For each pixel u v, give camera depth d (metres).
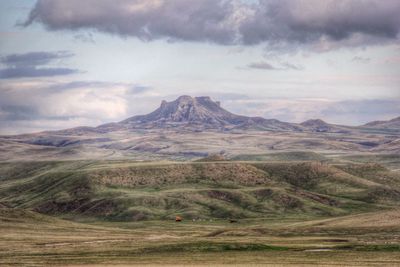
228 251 167.25
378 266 129.50
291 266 131.38
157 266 135.12
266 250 168.88
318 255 154.50
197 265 136.12
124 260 148.88
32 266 137.38
